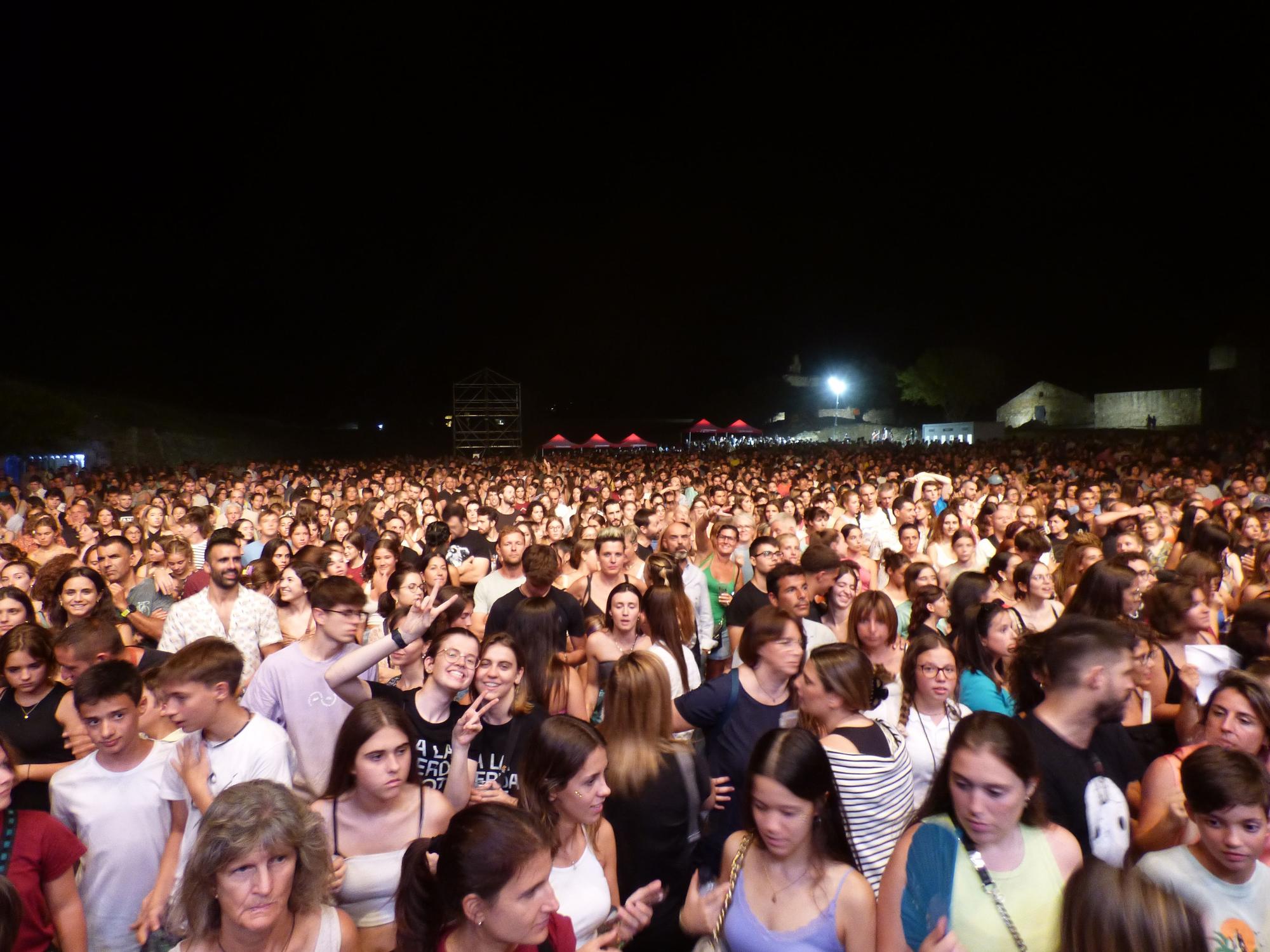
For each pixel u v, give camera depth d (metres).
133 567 7.99
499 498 13.86
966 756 2.55
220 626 5.55
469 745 3.92
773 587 5.77
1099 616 5.04
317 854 2.54
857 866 3.23
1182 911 2.05
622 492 15.41
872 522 10.78
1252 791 2.51
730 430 64.19
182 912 2.46
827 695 3.57
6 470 26.31
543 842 2.36
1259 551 6.95
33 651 3.94
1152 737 4.00
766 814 2.66
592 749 3.09
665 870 3.52
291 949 2.50
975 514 10.45
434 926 2.42
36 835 2.97
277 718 4.29
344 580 4.35
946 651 4.07
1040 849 2.58
